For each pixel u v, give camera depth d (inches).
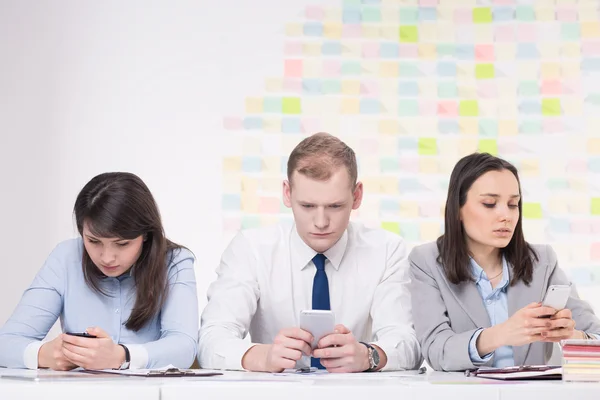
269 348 62.2
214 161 111.5
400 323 72.1
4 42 112.3
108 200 66.1
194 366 70.5
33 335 70.0
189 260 73.9
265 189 111.4
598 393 43.9
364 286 75.2
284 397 44.0
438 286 71.3
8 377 49.9
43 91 112.0
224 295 73.0
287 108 112.3
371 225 111.0
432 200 111.2
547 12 112.3
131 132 111.5
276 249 76.3
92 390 44.2
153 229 69.7
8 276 110.6
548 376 48.8
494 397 43.9
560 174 110.6
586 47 111.9
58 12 112.7
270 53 112.8
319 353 59.7
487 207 68.7
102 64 112.2
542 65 111.8
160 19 112.8
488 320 70.0
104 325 71.9
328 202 68.6
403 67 112.7
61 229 111.0
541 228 110.1
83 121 111.7
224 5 113.1
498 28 112.5
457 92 112.2
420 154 111.7
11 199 111.1
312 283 75.4
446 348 65.3
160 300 70.9
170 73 112.3
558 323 59.2
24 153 111.4
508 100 111.7
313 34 113.1
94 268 71.5
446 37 112.8
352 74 112.7
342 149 69.7
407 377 52.2
